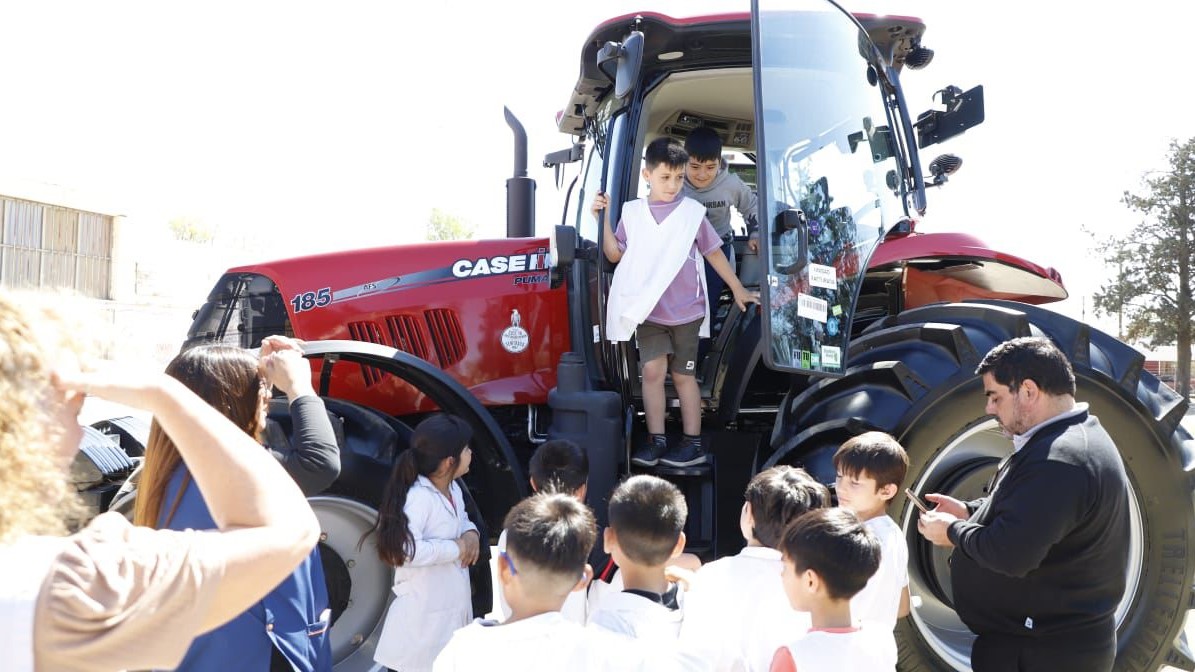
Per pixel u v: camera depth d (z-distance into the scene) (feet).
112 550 3.25
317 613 6.56
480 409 11.07
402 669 9.23
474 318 12.90
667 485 6.99
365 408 10.75
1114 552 7.55
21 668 3.03
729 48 11.73
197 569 3.32
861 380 10.34
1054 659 7.59
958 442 9.93
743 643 7.21
